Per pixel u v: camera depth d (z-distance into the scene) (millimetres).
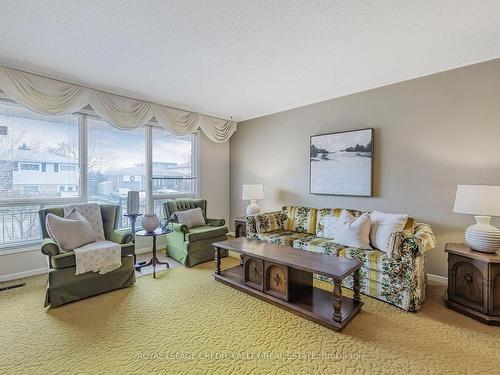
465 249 2305
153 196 4297
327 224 3377
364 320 2133
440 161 2910
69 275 2400
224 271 3141
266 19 1992
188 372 1574
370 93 3416
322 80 3189
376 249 2750
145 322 2107
